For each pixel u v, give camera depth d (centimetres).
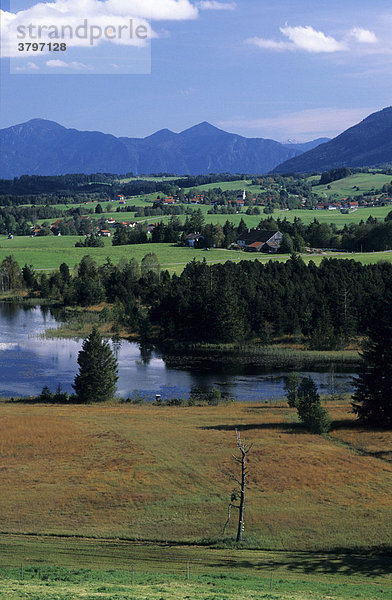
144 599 3612
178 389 10975
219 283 16938
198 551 5031
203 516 5678
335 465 6800
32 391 10719
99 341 10338
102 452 7238
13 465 6838
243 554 4972
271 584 4200
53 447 7406
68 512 5731
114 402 10075
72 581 4131
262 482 6375
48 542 5144
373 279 17712
